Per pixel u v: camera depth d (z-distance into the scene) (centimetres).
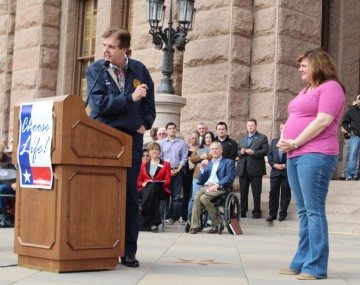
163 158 1308
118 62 625
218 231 1076
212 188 1077
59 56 2008
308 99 594
